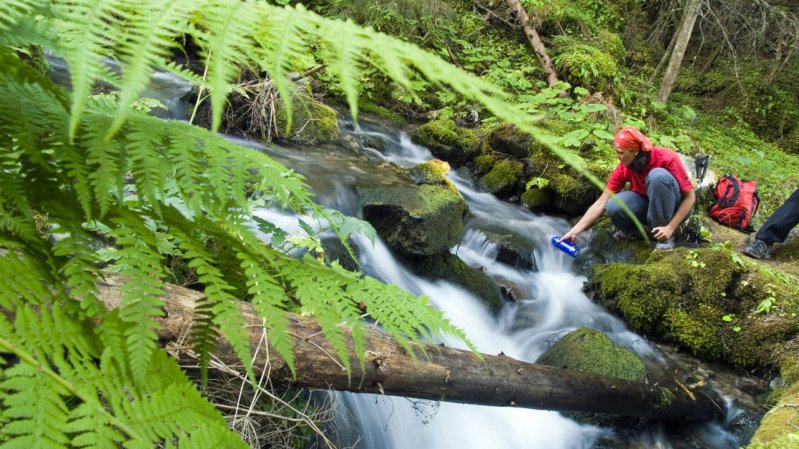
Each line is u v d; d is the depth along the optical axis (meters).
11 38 0.58
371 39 0.58
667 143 9.05
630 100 10.58
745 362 4.82
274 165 0.89
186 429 0.72
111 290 1.65
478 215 6.91
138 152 0.75
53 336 0.64
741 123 12.55
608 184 5.94
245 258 0.86
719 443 4.17
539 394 3.18
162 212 0.86
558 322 5.42
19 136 0.72
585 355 4.33
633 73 12.97
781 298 5.01
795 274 5.97
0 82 0.76
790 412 3.48
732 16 12.73
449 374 2.69
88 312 0.70
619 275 5.61
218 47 0.56
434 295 5.13
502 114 0.55
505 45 11.24
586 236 6.78
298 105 7.02
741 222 7.17
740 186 7.32
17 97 0.76
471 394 2.82
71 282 0.71
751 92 12.91
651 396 3.92
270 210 4.42
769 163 9.99
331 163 6.42
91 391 0.63
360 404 3.26
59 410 0.58
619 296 5.52
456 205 5.71
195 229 0.89
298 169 5.87
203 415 0.76
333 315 0.90
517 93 9.77
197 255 0.83
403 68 0.56
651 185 5.64
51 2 0.59
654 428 4.19
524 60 10.92
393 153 7.79
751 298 5.11
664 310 5.24
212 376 2.13
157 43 0.54
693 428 4.26
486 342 4.93
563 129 8.25
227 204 0.84
